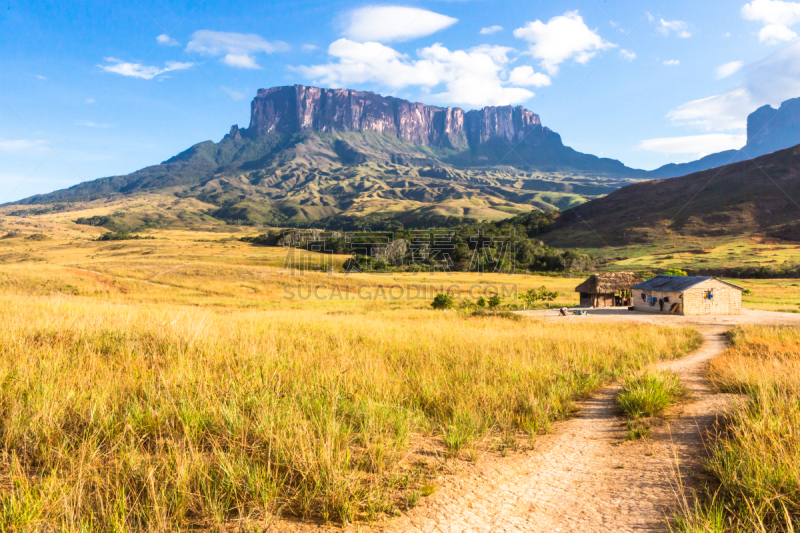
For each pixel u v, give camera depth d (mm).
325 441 4195
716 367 10484
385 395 6027
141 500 3131
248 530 2928
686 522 2951
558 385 7621
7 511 2760
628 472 4191
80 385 5238
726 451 4172
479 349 11102
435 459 4457
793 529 2887
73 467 3365
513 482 3973
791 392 6445
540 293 55844
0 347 7020
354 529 3031
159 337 8820
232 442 4152
